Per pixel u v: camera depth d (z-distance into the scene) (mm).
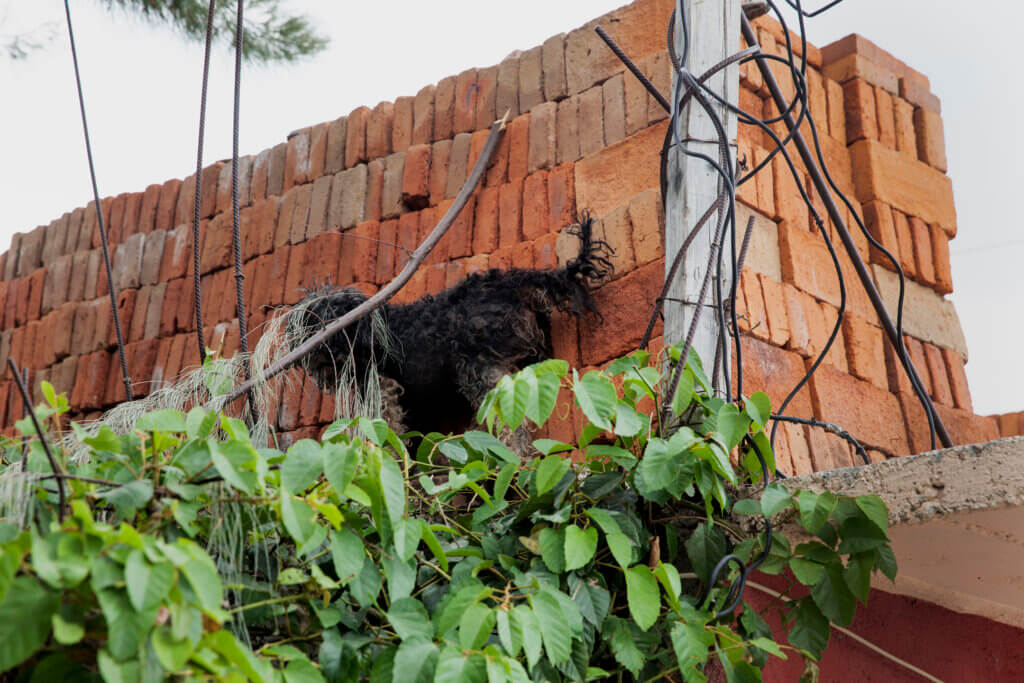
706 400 2422
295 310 3211
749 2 3156
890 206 4219
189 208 5172
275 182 4793
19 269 5863
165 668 1477
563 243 3520
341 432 2115
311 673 1727
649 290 3180
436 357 3221
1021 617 2717
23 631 1413
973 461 2055
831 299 3678
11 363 1645
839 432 2717
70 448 2248
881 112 4379
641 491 2180
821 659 2488
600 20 3842
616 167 3523
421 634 1921
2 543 1551
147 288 5109
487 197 3855
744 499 2268
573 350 3312
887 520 2096
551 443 2330
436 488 2197
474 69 4230
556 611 1991
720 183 2752
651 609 2039
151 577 1453
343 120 4637
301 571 1897
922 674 2561
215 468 1771
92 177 2814
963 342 4301
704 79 2777
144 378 4828
